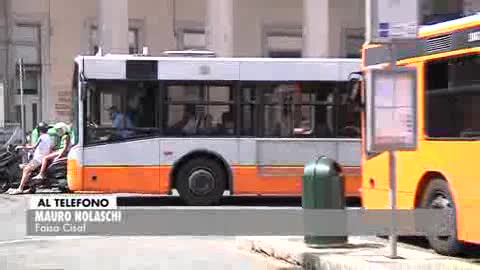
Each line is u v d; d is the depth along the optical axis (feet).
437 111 38.99
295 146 65.10
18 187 76.59
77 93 64.44
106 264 40.14
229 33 123.65
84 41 134.82
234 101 65.10
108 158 63.72
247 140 64.95
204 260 41.32
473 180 36.14
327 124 65.46
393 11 33.12
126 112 64.18
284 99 65.26
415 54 40.50
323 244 39.58
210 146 64.59
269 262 39.83
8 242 47.98
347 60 65.82
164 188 64.39
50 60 132.57
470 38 36.45
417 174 40.57
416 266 34.47
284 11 147.23
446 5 40.42
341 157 65.26
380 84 33.01
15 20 130.52
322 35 126.62
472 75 36.35
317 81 65.46
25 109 130.72
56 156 75.10
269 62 65.31
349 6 148.36
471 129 36.32
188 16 140.97
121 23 119.34
